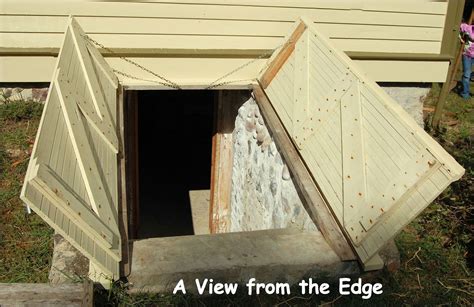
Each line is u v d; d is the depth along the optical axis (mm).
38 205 2195
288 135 4219
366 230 3018
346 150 3373
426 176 2746
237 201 5746
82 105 3307
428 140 2799
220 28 4891
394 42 5301
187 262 2957
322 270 3082
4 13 4551
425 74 5477
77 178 2672
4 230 3617
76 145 2816
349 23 5129
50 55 4734
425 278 3396
